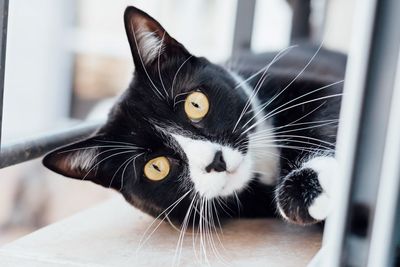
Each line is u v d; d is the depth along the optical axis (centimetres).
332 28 58
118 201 48
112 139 44
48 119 78
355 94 28
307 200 40
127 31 43
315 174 40
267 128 45
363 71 28
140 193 44
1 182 73
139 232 42
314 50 54
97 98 79
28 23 75
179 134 43
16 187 73
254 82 48
